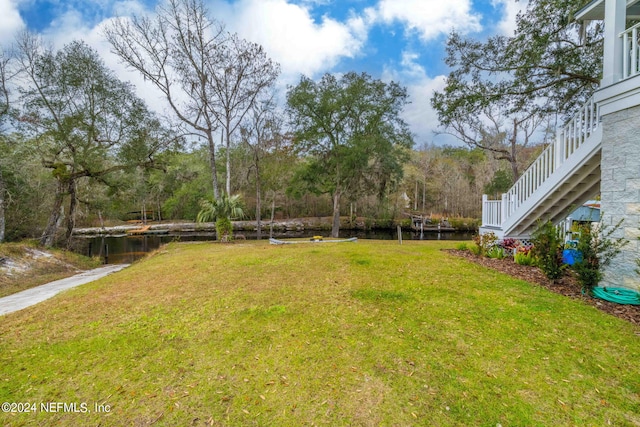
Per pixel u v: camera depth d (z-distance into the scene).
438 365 2.31
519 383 2.08
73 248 15.42
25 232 14.74
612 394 1.96
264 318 3.28
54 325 3.28
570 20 6.82
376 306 3.57
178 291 4.46
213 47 13.73
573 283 4.43
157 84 13.28
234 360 2.44
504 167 26.25
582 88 8.07
